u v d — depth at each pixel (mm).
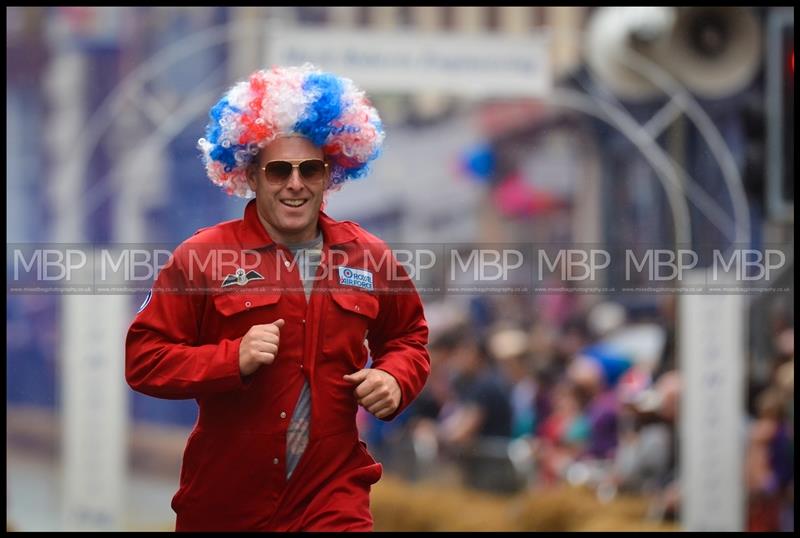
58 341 52219
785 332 34812
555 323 40000
